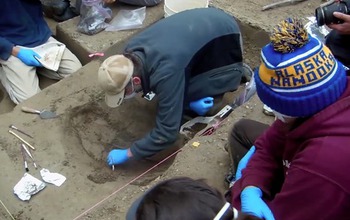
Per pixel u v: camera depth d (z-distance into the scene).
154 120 4.05
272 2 4.63
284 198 1.93
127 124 4.02
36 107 3.95
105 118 4.04
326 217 1.81
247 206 2.25
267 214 2.19
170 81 3.20
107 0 4.75
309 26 4.05
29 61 4.37
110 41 4.62
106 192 3.39
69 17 5.19
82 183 3.44
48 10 5.23
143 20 4.79
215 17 3.50
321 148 1.76
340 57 3.11
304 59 1.77
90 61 4.54
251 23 4.40
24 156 3.58
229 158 3.18
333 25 2.60
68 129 3.82
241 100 3.81
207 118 3.87
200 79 3.62
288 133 1.95
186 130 3.86
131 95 3.35
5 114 3.90
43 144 3.67
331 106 1.79
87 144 3.83
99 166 3.65
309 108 1.79
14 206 3.29
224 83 3.72
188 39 3.32
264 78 1.85
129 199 3.18
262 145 2.46
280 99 1.82
